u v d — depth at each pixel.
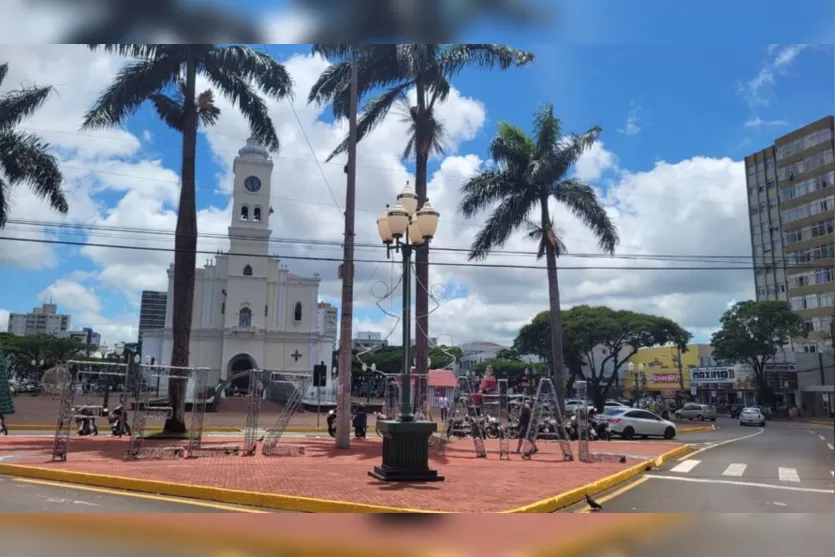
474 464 15.36
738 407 62.41
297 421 35.91
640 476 14.59
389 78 22.45
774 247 73.69
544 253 29.69
